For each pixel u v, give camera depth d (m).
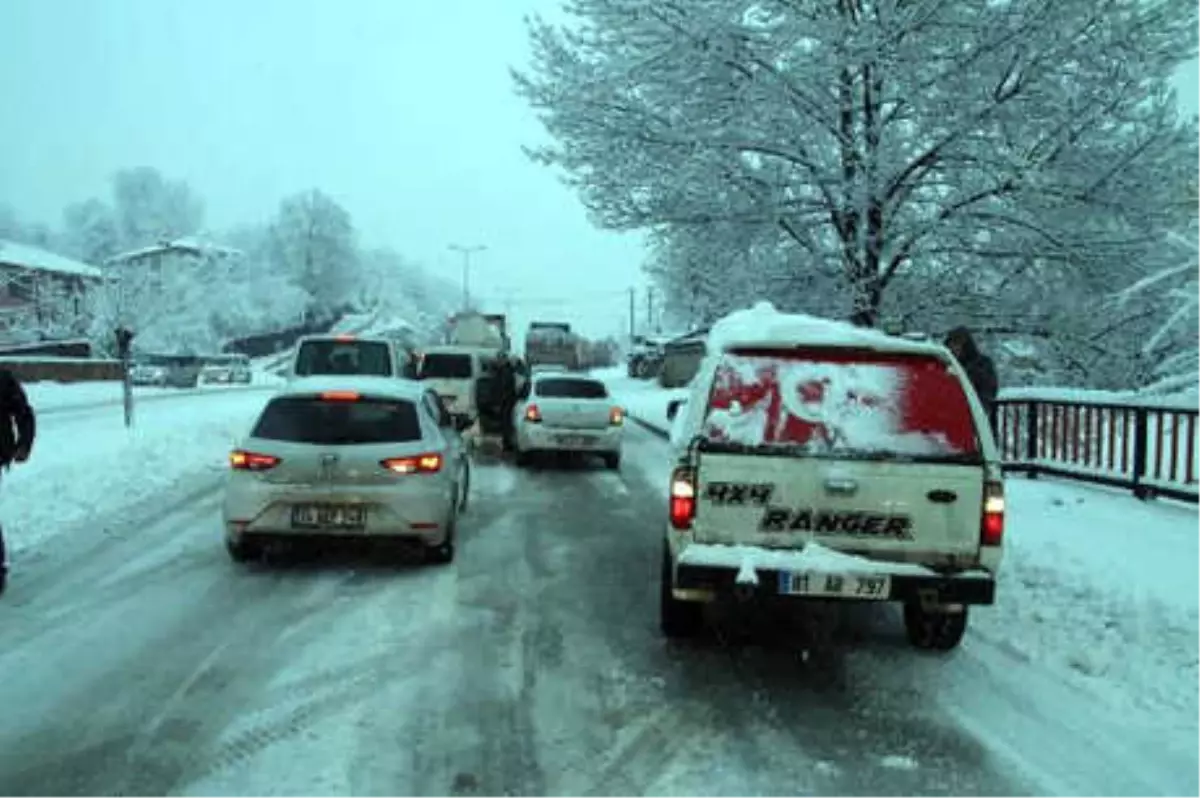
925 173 16.20
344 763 4.41
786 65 15.66
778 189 16.22
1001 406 13.62
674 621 6.36
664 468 16.28
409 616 6.84
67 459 14.02
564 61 16.64
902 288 16.56
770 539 5.59
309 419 8.15
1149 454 12.28
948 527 5.55
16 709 4.99
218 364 62.19
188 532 9.61
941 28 14.84
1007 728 5.03
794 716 5.15
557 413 15.66
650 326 88.00
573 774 4.37
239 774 4.28
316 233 112.38
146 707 5.04
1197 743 4.86
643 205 16.78
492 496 12.71
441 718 4.98
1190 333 12.61
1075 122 15.14
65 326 55.62
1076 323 16.47
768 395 5.73
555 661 5.96
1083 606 7.07
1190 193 15.29
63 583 7.55
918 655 6.27
